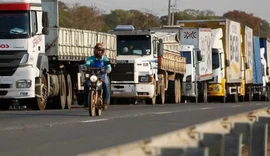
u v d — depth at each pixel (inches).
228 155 648.4
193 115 2043.6
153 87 3031.5
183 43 3843.5
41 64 2362.2
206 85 4035.4
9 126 1505.9
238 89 4500.5
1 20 2284.7
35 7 2330.2
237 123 722.2
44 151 1074.1
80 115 1915.6
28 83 2274.9
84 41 2753.4
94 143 1203.2
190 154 509.0
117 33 3038.9
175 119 1831.9
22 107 2753.4
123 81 3011.8
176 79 3595.0
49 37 2529.5
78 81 2714.1
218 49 4077.3
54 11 2544.3
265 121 816.3
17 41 2276.1
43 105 2409.0
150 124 1632.6
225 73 4178.2
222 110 2422.5
